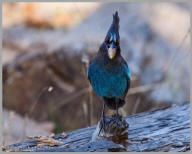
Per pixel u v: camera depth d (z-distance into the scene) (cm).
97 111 1277
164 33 1370
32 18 2227
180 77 1238
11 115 1096
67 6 2247
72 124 1290
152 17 1433
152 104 1220
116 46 784
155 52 1311
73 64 1313
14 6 2469
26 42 1819
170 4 1515
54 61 1333
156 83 1248
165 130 826
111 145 750
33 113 1335
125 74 841
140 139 791
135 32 1377
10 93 1357
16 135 1136
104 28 1462
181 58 1284
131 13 1502
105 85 839
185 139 778
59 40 1466
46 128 1255
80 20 1672
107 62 814
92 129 878
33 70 1357
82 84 1313
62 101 1332
